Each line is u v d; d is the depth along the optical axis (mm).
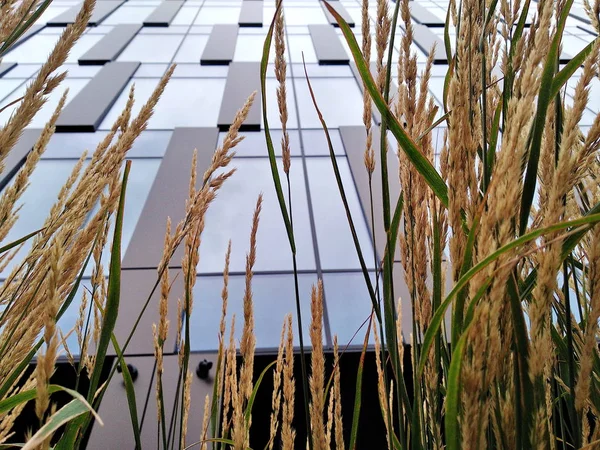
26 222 6043
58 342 491
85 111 8242
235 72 9875
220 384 1119
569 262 904
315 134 8078
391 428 915
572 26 11984
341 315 5176
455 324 627
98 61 10297
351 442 881
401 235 927
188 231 970
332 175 7176
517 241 477
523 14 841
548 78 642
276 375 1142
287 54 10938
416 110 939
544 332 555
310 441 887
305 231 6227
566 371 952
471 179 650
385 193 805
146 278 5293
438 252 771
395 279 5105
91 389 741
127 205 6539
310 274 5664
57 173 6957
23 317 906
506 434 609
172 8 13758
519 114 516
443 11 13891
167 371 4371
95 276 1134
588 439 855
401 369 820
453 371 530
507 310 622
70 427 737
